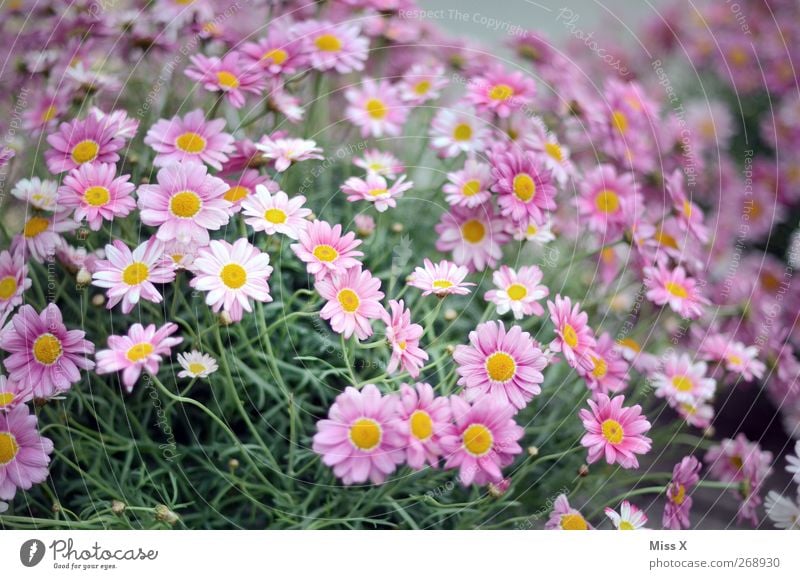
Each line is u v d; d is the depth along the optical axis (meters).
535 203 0.51
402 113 0.56
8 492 0.44
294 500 0.47
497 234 0.51
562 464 0.52
